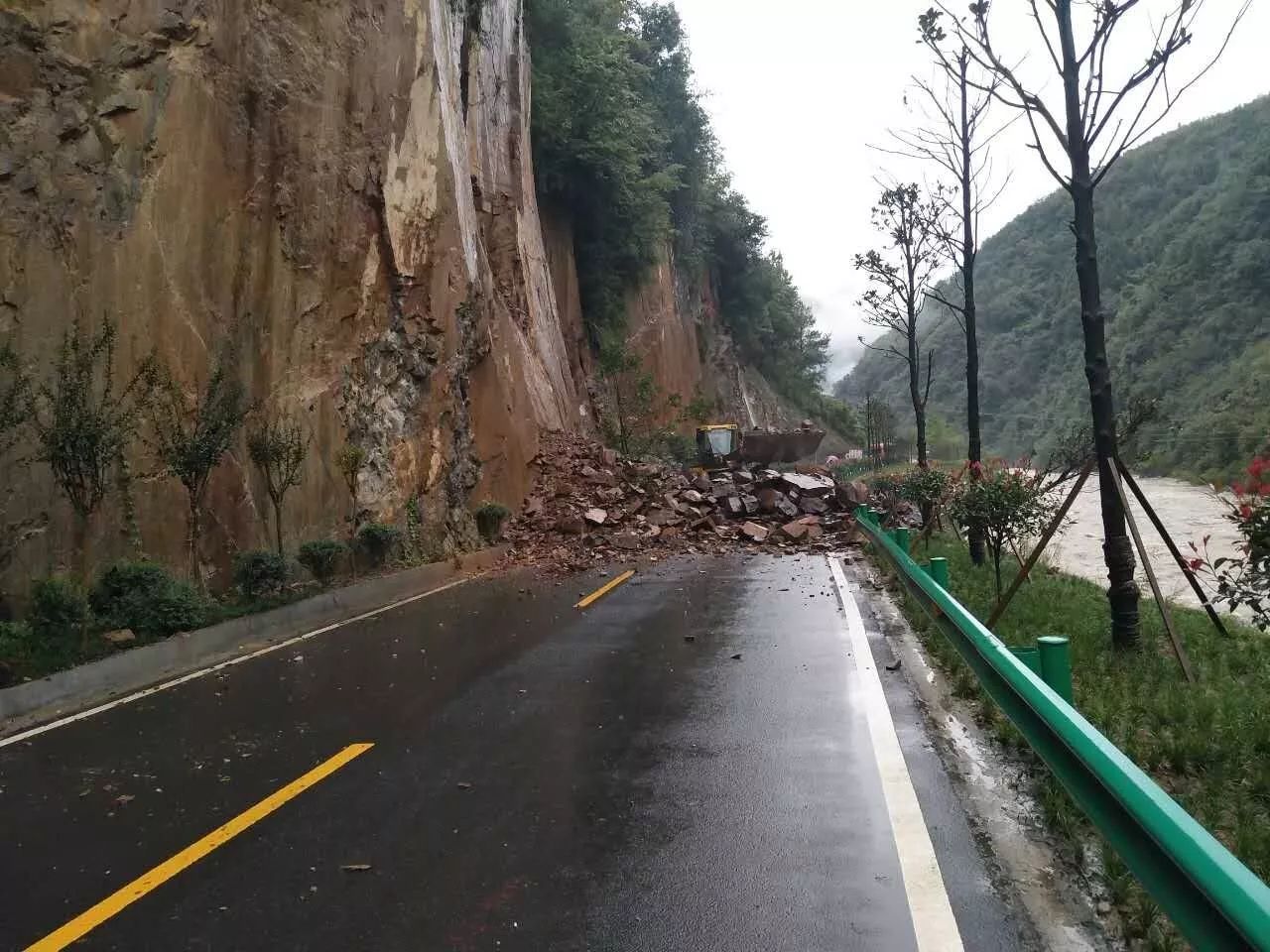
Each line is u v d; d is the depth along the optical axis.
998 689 5.48
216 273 12.95
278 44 14.55
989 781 5.39
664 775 5.70
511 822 5.03
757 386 70.69
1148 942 3.55
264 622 11.12
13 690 7.69
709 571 15.94
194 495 11.00
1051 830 4.68
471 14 26.72
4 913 4.15
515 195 30.34
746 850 4.59
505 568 17.25
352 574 14.37
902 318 18.66
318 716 7.36
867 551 17.52
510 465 21.83
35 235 10.48
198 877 4.47
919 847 4.54
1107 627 8.91
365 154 16.45
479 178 27.25
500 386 21.86
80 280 10.90
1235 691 6.41
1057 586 11.80
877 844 4.60
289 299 14.36
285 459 12.76
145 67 12.06
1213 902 2.34
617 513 21.28
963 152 13.94
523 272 29.52
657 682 8.09
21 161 10.46
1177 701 6.08
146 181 11.89
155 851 4.80
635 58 50.00
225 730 7.05
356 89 16.33
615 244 41.69
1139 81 7.78
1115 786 3.11
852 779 5.51
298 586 12.98
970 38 9.45
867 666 8.35
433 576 15.64
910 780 5.44
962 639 6.94
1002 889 4.09
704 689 7.79
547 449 24.78
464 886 4.30
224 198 13.23
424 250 18.14
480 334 21.00
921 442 18.25
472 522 19.34
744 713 7.02
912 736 6.29
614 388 38.66
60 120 10.93
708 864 4.45
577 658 9.17
